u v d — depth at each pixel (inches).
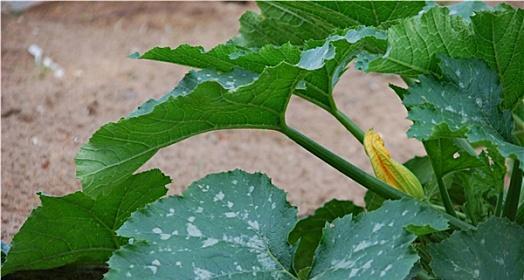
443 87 60.3
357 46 61.1
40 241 64.8
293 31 74.1
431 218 55.3
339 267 55.9
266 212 59.7
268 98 61.0
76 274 68.4
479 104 60.3
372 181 63.2
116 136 61.0
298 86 61.7
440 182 63.8
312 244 75.0
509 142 59.9
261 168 99.3
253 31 75.3
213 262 57.2
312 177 98.8
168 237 58.0
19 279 67.7
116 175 62.9
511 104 63.2
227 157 100.3
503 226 58.1
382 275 53.2
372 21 70.7
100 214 64.7
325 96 64.7
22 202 85.4
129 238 63.6
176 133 62.2
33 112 103.0
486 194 68.5
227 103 60.4
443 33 60.7
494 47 61.5
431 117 58.5
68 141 97.7
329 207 74.7
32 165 91.9
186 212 59.3
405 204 56.5
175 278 56.1
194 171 96.0
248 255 57.8
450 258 57.1
